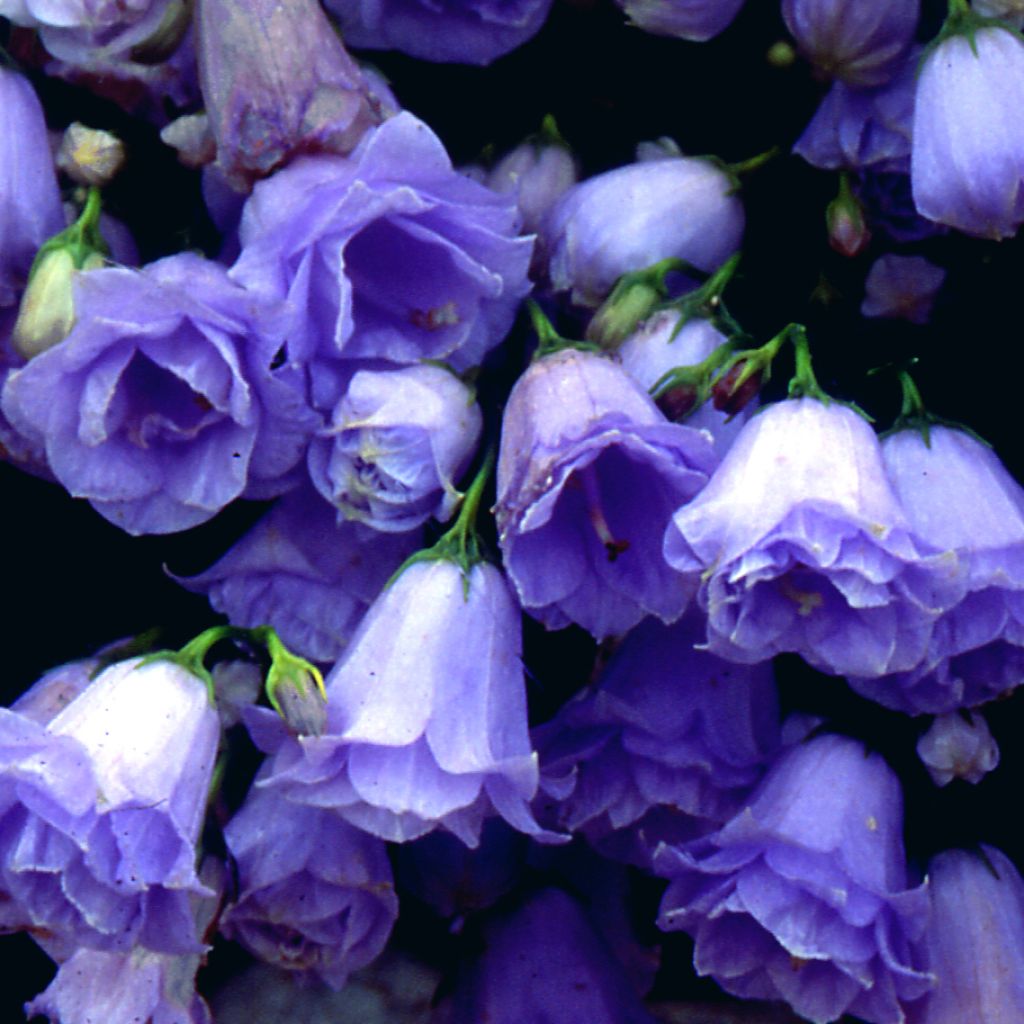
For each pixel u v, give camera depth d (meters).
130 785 0.29
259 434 0.29
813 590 0.29
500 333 0.30
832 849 0.30
